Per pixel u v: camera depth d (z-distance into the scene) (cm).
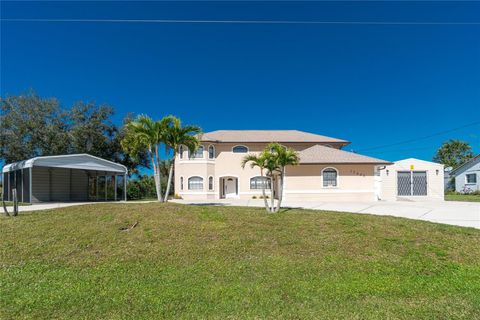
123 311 454
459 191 3794
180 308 464
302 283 561
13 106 2875
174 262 665
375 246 763
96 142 3061
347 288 540
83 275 596
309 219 1024
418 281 578
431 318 436
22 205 1808
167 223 929
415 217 1214
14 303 475
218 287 541
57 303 478
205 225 919
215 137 3167
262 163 1190
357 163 2345
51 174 2338
